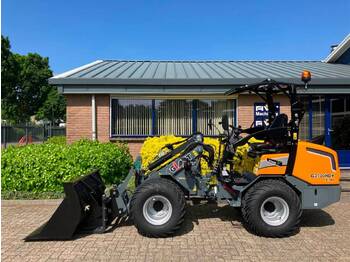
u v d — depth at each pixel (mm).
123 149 10852
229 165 6551
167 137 9734
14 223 6750
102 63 15711
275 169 6332
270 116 7000
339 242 5785
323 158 6371
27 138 18047
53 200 8078
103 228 6172
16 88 52500
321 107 12492
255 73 12773
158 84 11422
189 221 6875
